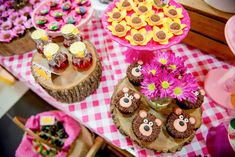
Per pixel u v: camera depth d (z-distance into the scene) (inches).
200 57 18.5
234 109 15.9
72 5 18.6
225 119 15.7
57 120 21.5
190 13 16.2
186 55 18.6
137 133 13.6
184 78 12.4
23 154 21.0
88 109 16.7
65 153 19.7
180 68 13.0
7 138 24.1
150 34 15.0
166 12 15.7
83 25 17.6
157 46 14.5
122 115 14.6
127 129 14.2
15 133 24.3
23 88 26.0
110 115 16.3
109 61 18.5
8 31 18.0
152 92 12.0
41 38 15.1
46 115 21.8
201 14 15.9
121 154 20.8
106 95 17.1
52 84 15.3
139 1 16.6
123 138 15.3
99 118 16.3
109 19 15.7
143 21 15.6
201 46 18.2
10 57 19.2
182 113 14.1
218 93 16.4
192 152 14.8
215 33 16.5
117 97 14.7
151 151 14.6
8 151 23.5
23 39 18.0
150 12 16.1
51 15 18.4
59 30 17.2
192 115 14.5
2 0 20.1
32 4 19.7
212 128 14.9
